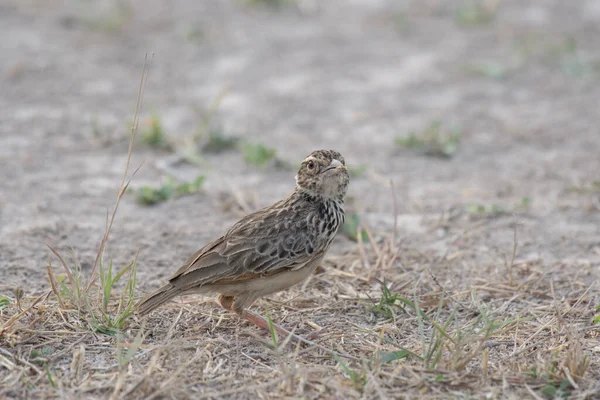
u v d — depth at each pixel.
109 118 18.31
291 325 10.17
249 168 16.20
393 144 17.45
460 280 11.56
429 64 22.25
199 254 9.88
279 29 25.23
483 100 19.94
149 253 12.36
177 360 9.01
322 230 10.08
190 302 10.62
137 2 27.45
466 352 9.26
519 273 11.77
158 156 16.59
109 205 14.18
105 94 19.73
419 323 9.18
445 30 25.16
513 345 9.61
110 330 9.66
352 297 10.87
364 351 9.41
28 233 12.74
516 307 10.73
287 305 10.73
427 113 19.14
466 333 9.29
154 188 14.86
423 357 9.05
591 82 21.05
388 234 13.27
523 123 18.56
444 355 9.27
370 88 20.70
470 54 22.94
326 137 17.75
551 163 16.41
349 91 20.48
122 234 13.00
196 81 20.92
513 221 13.77
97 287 10.88
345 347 9.52
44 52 22.12
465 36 24.55
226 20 25.86
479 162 16.61
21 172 15.35
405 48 23.56
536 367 8.86
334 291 11.10
